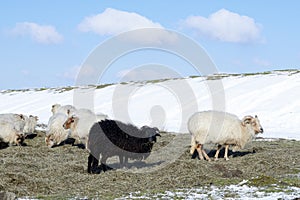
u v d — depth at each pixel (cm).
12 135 2117
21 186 1266
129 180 1391
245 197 1116
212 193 1176
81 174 1484
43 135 2678
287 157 1773
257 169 1555
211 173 1477
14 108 5878
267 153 1897
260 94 4588
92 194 1197
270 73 5784
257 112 3925
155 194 1173
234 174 1441
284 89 4656
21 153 1853
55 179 1395
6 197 1106
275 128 3297
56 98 6178
